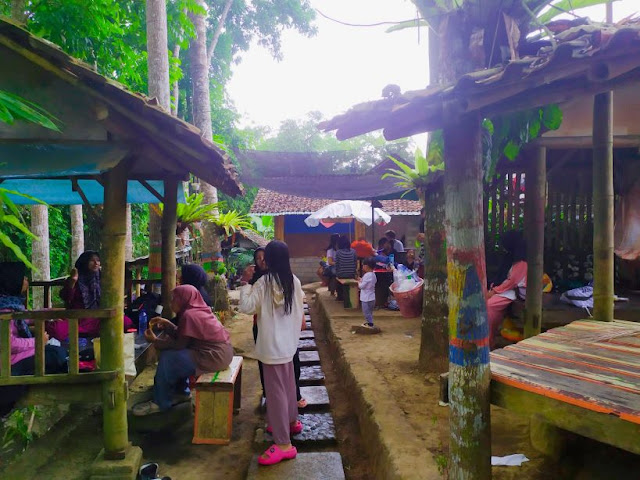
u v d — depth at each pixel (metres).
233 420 4.98
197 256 11.20
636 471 2.87
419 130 2.64
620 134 4.60
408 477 3.07
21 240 9.60
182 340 4.47
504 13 2.45
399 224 18.69
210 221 10.16
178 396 4.73
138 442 4.45
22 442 4.48
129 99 3.25
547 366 2.74
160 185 6.90
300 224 18.52
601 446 3.17
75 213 10.23
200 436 4.43
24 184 6.38
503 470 3.16
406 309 8.14
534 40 2.54
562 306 6.30
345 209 14.23
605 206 4.13
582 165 7.04
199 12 8.39
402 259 12.09
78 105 3.34
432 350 5.27
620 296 7.01
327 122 2.71
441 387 2.73
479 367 2.46
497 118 2.81
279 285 3.92
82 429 4.60
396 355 6.15
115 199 3.59
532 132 2.78
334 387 6.03
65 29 5.52
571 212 7.11
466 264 2.43
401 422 3.99
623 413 2.01
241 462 4.12
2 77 3.23
